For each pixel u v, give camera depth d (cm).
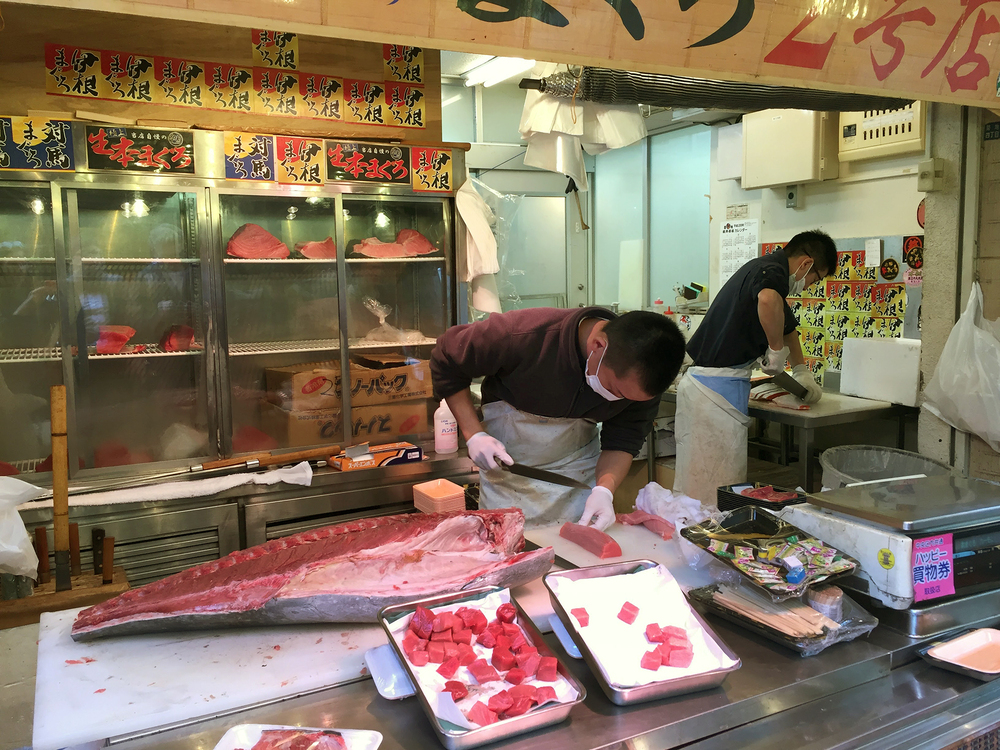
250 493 315
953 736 122
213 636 147
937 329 331
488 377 243
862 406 353
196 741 113
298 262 341
